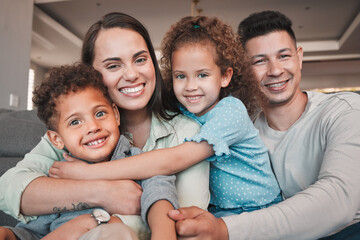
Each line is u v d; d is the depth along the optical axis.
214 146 0.90
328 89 11.37
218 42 1.15
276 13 1.34
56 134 0.99
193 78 1.13
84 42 1.11
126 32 1.04
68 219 0.88
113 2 6.32
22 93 4.36
